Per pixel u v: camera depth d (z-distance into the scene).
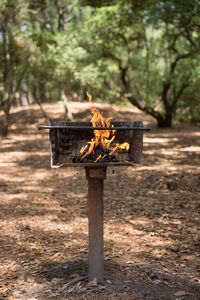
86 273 3.80
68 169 10.96
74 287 3.50
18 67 17.55
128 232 5.33
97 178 3.38
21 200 7.64
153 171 9.84
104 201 7.30
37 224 5.95
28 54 17.70
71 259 4.33
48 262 4.30
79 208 6.88
